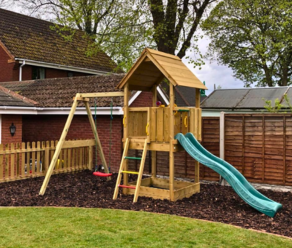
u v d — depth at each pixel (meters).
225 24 22.84
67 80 14.92
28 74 20.41
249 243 5.03
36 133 13.99
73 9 20.50
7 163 9.77
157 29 18.19
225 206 7.39
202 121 10.07
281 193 8.73
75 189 8.94
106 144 12.14
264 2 21.66
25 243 4.95
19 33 21.67
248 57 26.05
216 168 7.46
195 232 5.49
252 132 9.34
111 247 4.82
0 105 10.75
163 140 8.03
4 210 6.77
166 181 9.41
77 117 12.86
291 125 8.81
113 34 19.27
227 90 17.97
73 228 5.64
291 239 5.21
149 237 5.24
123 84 8.49
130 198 8.01
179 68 8.44
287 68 26.66
